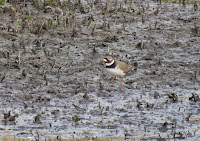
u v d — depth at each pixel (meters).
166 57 18.73
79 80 15.44
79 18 24.33
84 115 12.61
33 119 12.23
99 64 17.23
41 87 14.59
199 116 12.88
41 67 16.64
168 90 14.94
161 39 21.45
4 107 12.91
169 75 16.41
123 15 25.47
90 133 11.54
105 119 12.42
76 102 13.52
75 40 20.48
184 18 25.61
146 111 13.08
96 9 26.48
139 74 16.41
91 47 19.56
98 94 14.20
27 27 21.95
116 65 14.83
